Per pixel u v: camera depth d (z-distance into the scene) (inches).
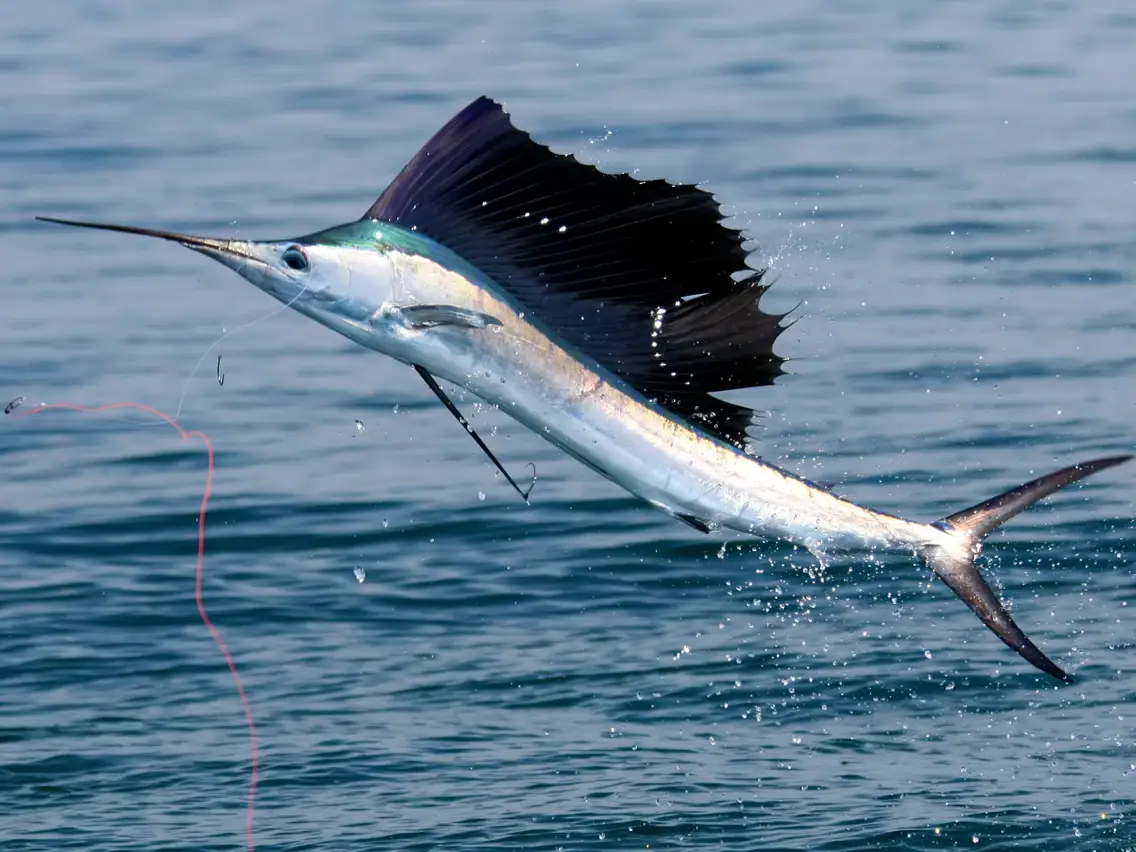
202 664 302.4
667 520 364.8
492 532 359.9
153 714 283.9
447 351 147.8
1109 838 237.5
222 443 409.4
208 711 285.0
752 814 247.0
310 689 293.0
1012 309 479.2
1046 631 310.5
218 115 724.7
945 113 701.3
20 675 297.3
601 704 287.6
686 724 280.4
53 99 765.3
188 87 784.3
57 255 560.4
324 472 392.5
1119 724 276.4
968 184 597.0
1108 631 310.5
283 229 546.3
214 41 899.4
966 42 848.3
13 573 338.6
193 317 501.0
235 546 353.4
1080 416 408.5
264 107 735.7
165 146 674.2
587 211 150.5
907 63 800.3
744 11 951.0
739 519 161.8
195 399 437.7
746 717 282.2
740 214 556.4
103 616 321.1
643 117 686.5
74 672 299.0
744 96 729.0
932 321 472.1
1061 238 537.3
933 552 171.6
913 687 291.6
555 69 785.6
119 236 573.6
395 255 146.0
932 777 259.3
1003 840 236.8
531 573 341.4
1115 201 574.9
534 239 150.2
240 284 536.7
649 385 154.5
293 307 145.5
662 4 979.3
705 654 305.9
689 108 703.1
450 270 147.6
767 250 521.0
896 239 537.6
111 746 271.9
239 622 319.3
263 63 834.8
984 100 723.4
